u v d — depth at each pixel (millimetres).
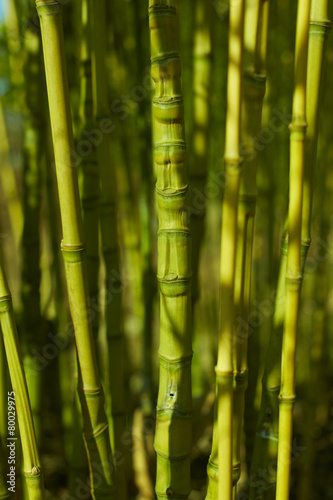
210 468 858
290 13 1041
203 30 924
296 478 1310
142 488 1176
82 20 913
